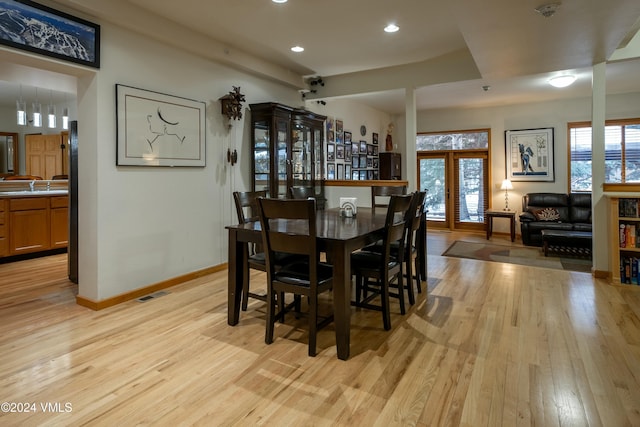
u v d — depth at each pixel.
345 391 1.98
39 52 2.76
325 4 3.30
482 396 1.92
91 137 3.18
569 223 6.34
